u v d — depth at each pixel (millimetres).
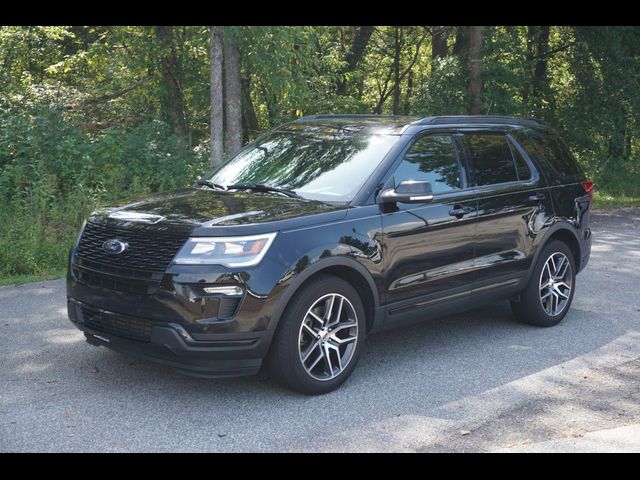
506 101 19234
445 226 5848
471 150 6332
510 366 5855
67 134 12797
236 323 4688
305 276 4895
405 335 6680
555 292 7031
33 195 10906
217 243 4719
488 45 19219
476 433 4547
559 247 7004
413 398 5113
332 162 5781
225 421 4641
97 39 19828
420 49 28750
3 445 4246
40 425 4531
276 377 5016
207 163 13781
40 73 19438
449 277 5934
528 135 7004
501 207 6352
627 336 6773
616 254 10961
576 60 21109
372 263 5320
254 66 14828
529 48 21578
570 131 21203
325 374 5164
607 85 20734
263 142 6457
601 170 21016
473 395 5199
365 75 28047
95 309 5055
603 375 5691
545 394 5254
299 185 5672
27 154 12195
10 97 15438
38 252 9539
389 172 5609
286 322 4879
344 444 4348
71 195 11180
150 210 5219
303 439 4402
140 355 4895
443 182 5977
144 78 17938
